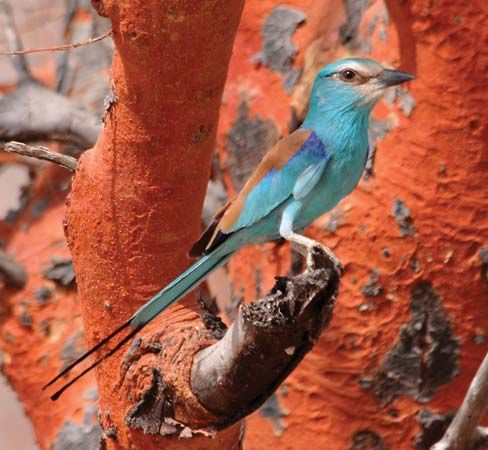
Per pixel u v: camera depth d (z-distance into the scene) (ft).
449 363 40.11
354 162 34.09
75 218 31.45
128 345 30.66
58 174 46.57
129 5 28.48
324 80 34.81
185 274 30.27
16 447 61.11
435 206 38.91
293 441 40.91
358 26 41.09
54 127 45.24
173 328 29.86
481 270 39.24
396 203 39.14
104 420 31.19
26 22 47.65
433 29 37.91
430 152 38.68
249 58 43.27
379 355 40.06
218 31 28.66
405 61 38.68
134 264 31.01
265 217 32.86
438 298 39.65
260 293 41.81
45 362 44.96
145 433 29.12
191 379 28.35
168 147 29.91
